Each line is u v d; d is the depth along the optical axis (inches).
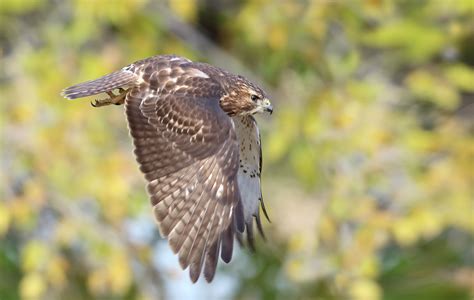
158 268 668.1
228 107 386.0
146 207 646.5
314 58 687.1
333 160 673.0
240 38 715.4
